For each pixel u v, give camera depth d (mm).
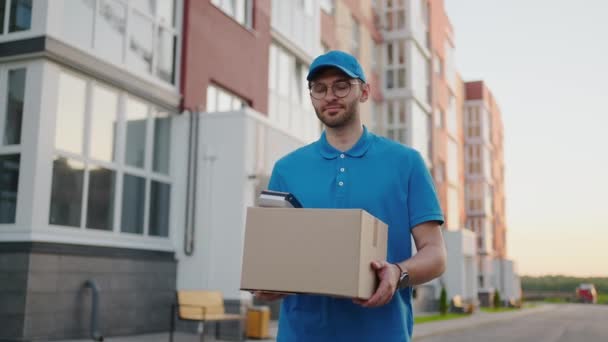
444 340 12234
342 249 1583
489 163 40938
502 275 41219
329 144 1988
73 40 8086
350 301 1818
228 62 11500
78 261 7762
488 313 27250
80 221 8102
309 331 1847
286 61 14234
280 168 2064
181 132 10242
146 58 9625
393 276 1635
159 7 10031
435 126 27484
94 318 7691
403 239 1877
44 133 7484
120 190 8898
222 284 9625
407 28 24203
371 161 1920
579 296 63719
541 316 26453
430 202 1874
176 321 9508
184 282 9797
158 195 9844
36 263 7133
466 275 29109
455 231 26422
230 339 9070
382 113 24016
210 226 9875
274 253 1656
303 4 15109
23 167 7398
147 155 9609
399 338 1813
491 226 40531
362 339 1795
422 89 25984
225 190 9914
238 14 12273
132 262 8781
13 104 7676
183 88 10250
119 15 9031
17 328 6945
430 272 1771
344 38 20266
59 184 7785
